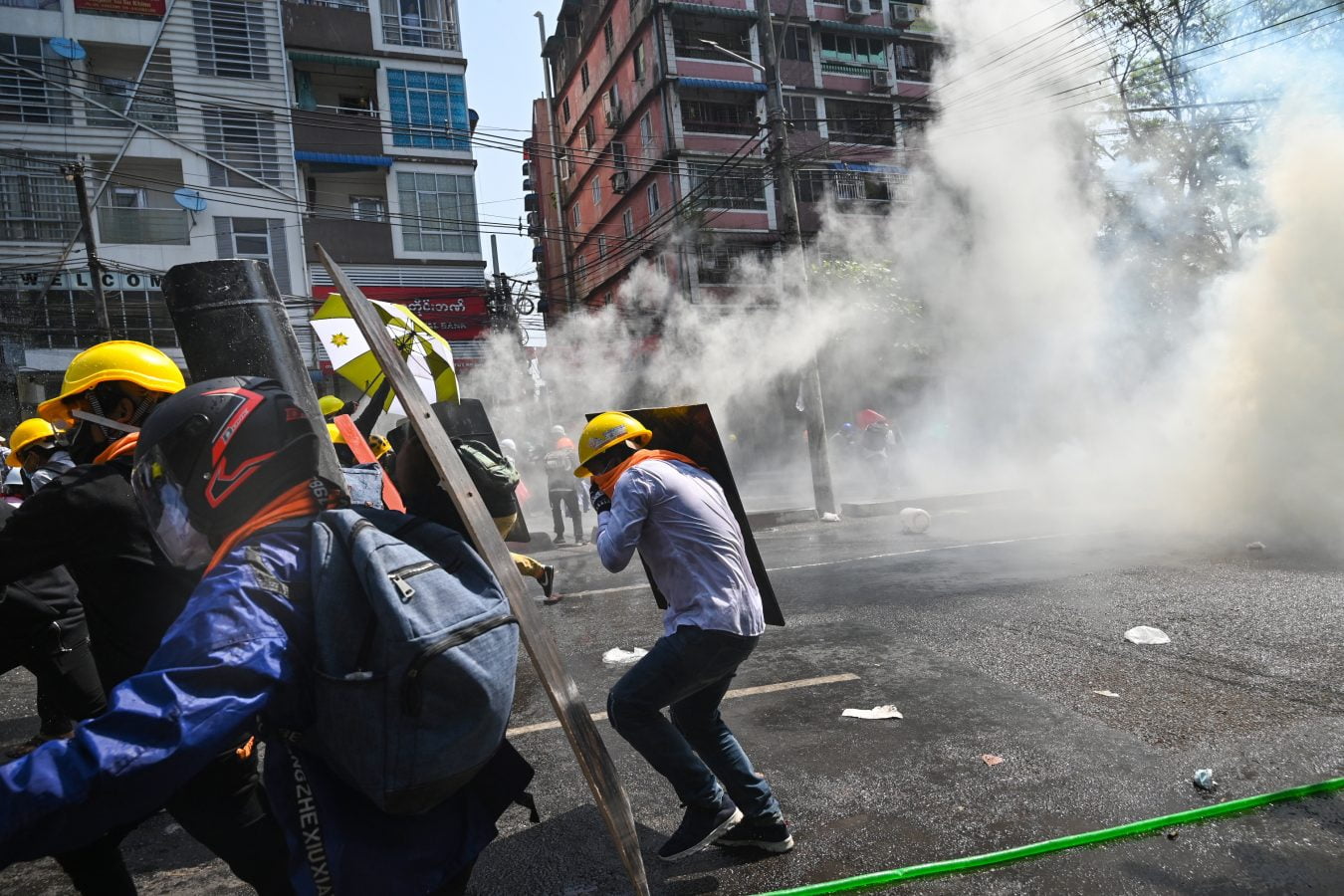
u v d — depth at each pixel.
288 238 22.50
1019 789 3.18
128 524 1.89
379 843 1.44
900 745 3.69
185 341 2.29
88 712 3.65
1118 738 3.60
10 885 3.03
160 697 1.21
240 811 1.93
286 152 22.53
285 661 1.32
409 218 24.64
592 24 36.78
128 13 21.09
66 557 1.83
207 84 21.84
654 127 30.97
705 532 2.78
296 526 1.48
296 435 1.55
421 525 1.61
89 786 1.15
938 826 2.95
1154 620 5.41
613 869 2.83
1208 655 4.63
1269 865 2.58
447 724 1.33
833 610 6.33
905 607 6.26
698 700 2.87
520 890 2.72
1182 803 2.99
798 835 2.96
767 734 3.94
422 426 1.71
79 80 20.70
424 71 24.95
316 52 23.92
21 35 20.27
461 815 1.59
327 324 3.46
